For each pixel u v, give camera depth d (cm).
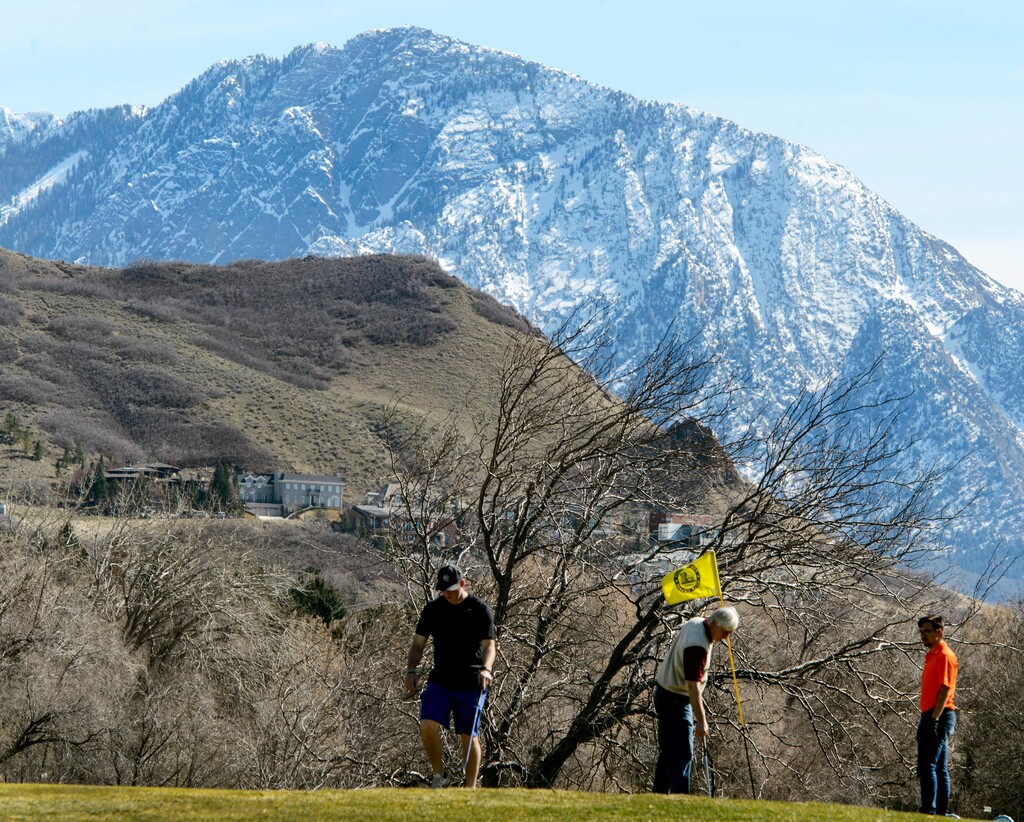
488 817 3481
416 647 4191
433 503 7081
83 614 11544
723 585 6319
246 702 11262
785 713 7950
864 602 6675
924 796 4506
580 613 6775
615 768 6744
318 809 3619
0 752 10369
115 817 3497
